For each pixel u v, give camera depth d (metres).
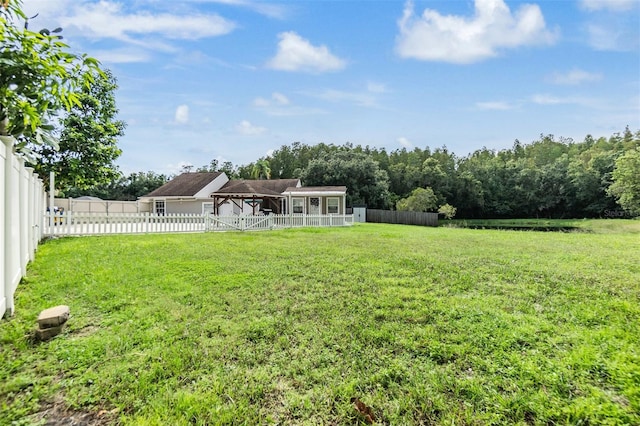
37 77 3.34
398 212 29.88
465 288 4.97
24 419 2.10
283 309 4.04
